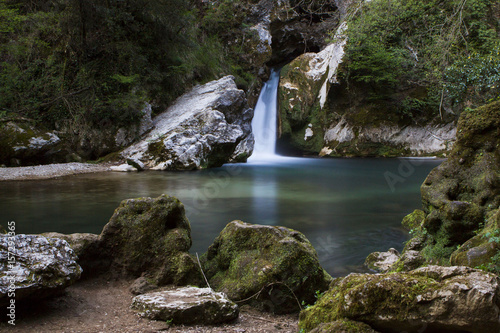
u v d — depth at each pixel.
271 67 28.61
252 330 3.30
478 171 5.22
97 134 17.92
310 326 2.78
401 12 16.11
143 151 16.95
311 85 24.94
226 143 17.97
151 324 3.15
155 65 20.19
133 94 18.38
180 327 3.18
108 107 17.91
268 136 25.03
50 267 3.10
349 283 2.73
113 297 3.72
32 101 17.58
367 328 2.38
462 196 5.23
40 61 18.73
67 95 17.83
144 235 4.21
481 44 19.75
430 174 5.64
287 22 26.97
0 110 16.89
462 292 2.20
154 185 12.73
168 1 19.48
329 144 24.33
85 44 18.39
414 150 23.20
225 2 25.42
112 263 4.19
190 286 3.95
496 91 14.70
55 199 10.14
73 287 3.84
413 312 2.28
